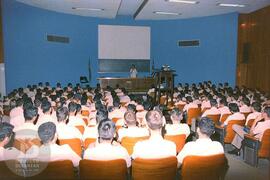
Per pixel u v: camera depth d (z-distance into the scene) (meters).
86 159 2.57
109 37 15.80
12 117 5.68
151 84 14.22
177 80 16.17
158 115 2.92
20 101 6.21
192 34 15.64
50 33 13.80
